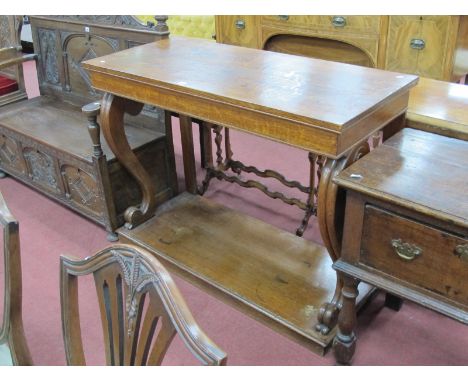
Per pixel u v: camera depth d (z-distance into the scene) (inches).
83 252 99.9
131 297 37.3
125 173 101.0
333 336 74.0
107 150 100.9
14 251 47.9
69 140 105.2
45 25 122.8
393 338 77.1
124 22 104.0
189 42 94.0
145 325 36.3
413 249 54.4
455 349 74.8
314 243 94.9
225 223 101.9
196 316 82.8
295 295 81.9
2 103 128.6
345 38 130.0
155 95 75.7
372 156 61.2
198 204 108.9
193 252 93.4
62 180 107.0
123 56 86.6
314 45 143.7
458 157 60.2
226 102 65.7
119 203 101.9
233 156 136.7
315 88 67.1
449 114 68.7
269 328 79.7
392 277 58.2
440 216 49.8
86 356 75.7
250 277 86.4
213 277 86.7
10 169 124.2
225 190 121.0
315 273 86.7
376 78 69.9
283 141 62.3
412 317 81.0
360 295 80.0
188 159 109.8
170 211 106.5
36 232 106.9
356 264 61.1
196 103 70.2
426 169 57.8
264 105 61.8
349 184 55.8
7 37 128.5
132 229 100.8
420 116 68.9
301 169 129.0
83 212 106.6
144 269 36.4
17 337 51.6
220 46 90.1
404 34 120.7
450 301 54.0
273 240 96.0
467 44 121.8
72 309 45.4
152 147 104.0
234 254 92.4
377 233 57.1
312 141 59.3
